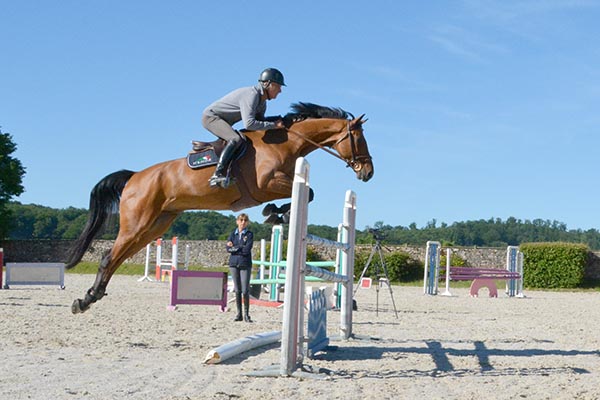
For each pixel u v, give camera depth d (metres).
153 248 37.62
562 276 30.36
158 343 7.88
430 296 21.89
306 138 6.92
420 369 6.46
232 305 14.31
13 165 41.34
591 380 6.02
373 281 32.03
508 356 7.51
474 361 7.04
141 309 12.75
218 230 71.44
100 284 7.84
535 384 5.77
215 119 6.93
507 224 94.06
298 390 5.27
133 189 7.62
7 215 41.19
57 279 19.56
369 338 8.80
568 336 9.88
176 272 12.62
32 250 39.88
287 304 5.92
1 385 5.05
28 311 11.66
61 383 5.19
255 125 6.76
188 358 6.78
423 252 33.78
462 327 11.03
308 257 34.47
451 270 23.06
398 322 11.75
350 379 5.82
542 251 30.72
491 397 5.16
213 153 7.02
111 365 6.16
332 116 7.09
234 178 6.88
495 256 35.22
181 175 7.23
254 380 5.69
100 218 8.05
